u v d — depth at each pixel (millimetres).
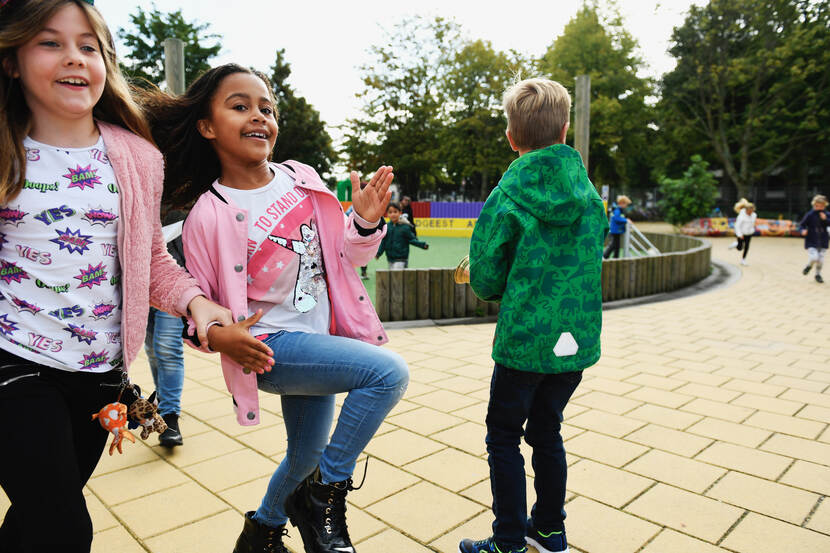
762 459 3059
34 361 1423
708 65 32375
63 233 1447
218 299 1816
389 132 33281
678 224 25547
